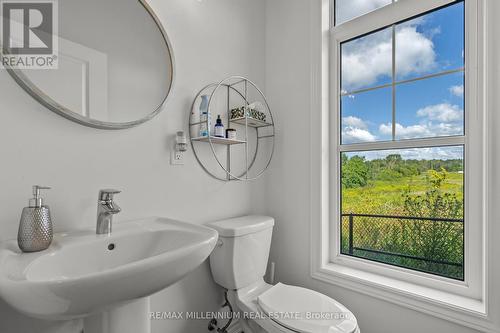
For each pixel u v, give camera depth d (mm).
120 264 865
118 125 1001
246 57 1622
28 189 813
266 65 1769
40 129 837
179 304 1240
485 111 1028
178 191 1238
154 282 591
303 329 921
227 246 1238
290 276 1624
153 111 1115
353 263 1469
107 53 984
